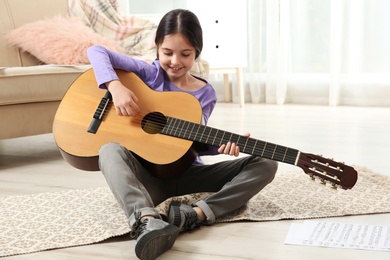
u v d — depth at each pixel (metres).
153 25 3.66
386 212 1.89
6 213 1.92
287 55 4.87
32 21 3.44
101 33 3.61
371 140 3.17
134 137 1.83
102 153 1.72
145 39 3.55
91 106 1.95
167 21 1.87
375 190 2.13
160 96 1.90
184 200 1.90
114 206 1.97
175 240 1.64
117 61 1.98
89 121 1.92
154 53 3.43
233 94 5.15
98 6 3.69
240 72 4.80
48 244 1.63
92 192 2.16
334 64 4.62
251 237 1.67
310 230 1.70
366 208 1.92
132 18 3.71
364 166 2.44
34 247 1.61
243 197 1.80
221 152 1.71
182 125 1.80
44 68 2.84
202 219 1.76
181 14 1.88
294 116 4.14
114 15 3.70
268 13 4.85
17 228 1.76
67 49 3.21
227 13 4.75
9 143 3.36
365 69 4.60
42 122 2.87
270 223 1.79
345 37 4.62
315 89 4.85
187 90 1.98
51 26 3.31
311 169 1.64
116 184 1.64
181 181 1.94
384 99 4.59
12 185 2.35
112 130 1.87
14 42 3.27
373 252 1.54
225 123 3.85
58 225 1.78
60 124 1.94
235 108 4.72
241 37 4.77
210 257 1.53
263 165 1.83
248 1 4.96
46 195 2.13
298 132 3.44
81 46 3.24
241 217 1.82
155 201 1.90
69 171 2.60
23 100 2.76
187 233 1.71
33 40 3.25
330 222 1.78
